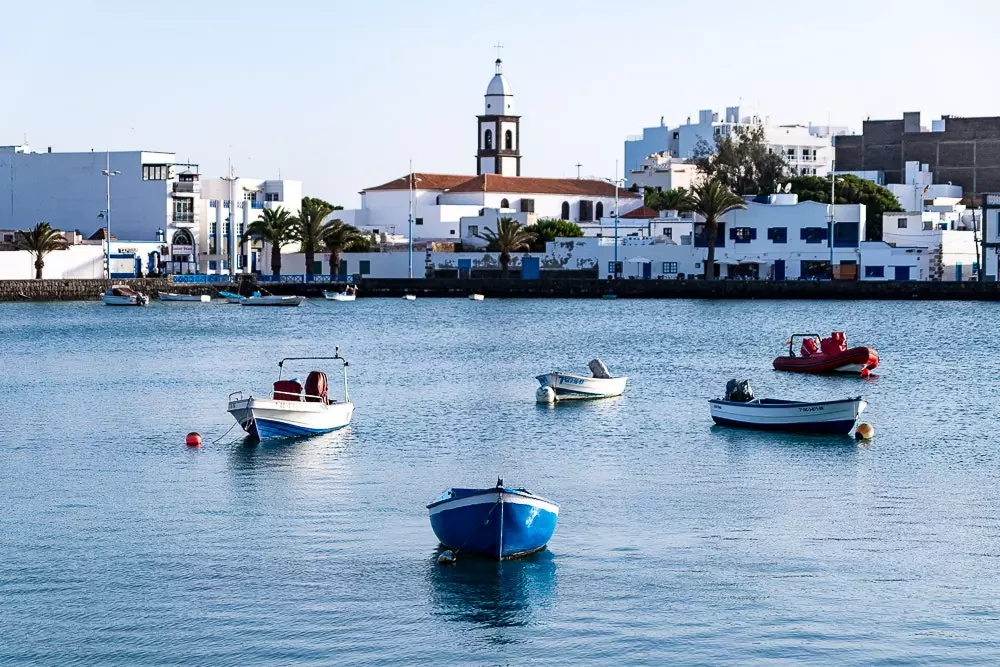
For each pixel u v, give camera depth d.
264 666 32.38
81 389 84.25
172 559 40.72
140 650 33.38
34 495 49.91
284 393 64.38
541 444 61.28
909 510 46.97
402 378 90.62
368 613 35.84
